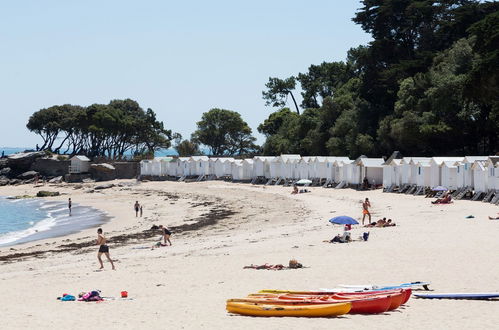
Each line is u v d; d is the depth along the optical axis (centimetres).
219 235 6028
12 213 10900
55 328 2356
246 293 2986
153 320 2447
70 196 14288
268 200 10012
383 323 2303
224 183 14250
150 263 4147
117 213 9906
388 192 9619
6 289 3400
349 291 2758
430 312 2466
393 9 13538
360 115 13362
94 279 3612
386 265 3550
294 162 12562
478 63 9294
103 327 2353
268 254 4203
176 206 10362
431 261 3600
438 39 13412
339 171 11244
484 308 2511
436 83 11062
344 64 18662
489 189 7419
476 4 12281
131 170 17612
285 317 2434
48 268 4400
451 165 8325
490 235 4522
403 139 11231
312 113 16400
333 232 5366
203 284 3278
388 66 13462
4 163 19138
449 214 6175
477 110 10475
